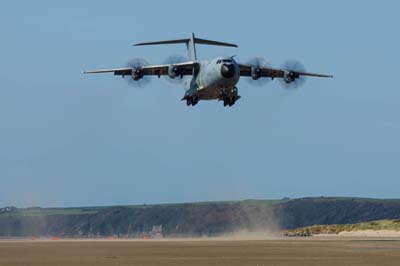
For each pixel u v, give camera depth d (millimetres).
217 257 111562
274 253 121125
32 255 117812
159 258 109562
